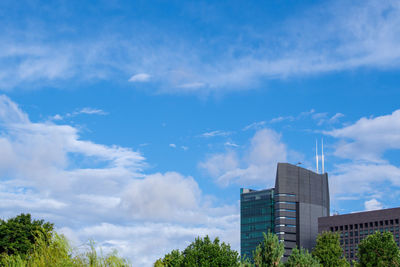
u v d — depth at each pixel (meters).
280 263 73.56
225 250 65.62
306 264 79.69
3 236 81.31
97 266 29.31
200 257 63.97
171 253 68.19
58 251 29.89
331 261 124.69
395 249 96.06
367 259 97.56
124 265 29.98
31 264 30.09
